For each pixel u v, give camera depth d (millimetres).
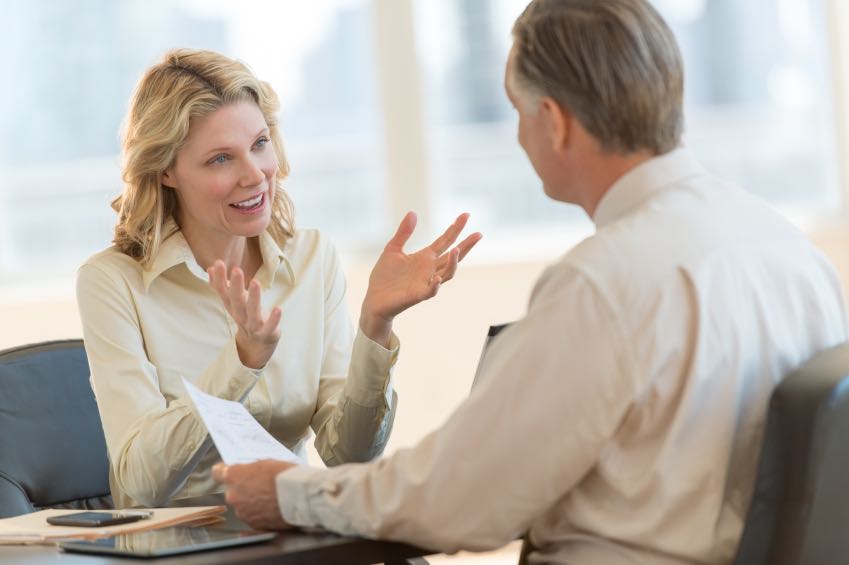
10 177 8883
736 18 9438
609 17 2643
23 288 8844
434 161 9352
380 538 2709
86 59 8914
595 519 2600
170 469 3701
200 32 9031
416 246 9234
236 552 2701
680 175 2717
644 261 2545
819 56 9445
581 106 2664
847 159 9414
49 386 4438
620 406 2502
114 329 4055
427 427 8883
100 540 2945
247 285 4383
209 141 4020
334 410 4160
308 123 9234
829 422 2396
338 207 9297
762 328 2625
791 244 2760
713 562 2553
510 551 8398
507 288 8938
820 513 2436
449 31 9312
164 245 4203
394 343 3996
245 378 3600
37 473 4297
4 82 8852
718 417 2549
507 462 2543
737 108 9469
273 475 2918
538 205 9414
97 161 8945
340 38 9219
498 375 2553
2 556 2916
